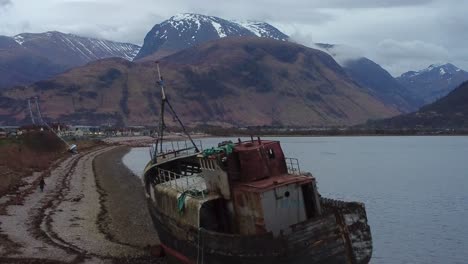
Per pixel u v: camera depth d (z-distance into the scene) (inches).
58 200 2112.5
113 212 1931.6
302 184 1028.5
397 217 2183.8
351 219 991.6
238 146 1096.8
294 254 932.0
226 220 1104.2
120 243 1435.8
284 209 1010.1
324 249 955.3
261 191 989.8
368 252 997.2
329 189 3016.7
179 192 1206.9
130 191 2566.4
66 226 1598.2
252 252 963.3
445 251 1648.6
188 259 1146.7
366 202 2564.0
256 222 1007.0
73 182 2807.6
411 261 1549.0
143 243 1456.7
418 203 2532.0
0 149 3555.6
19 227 1534.2
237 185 1056.2
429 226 2004.2
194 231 1096.8
